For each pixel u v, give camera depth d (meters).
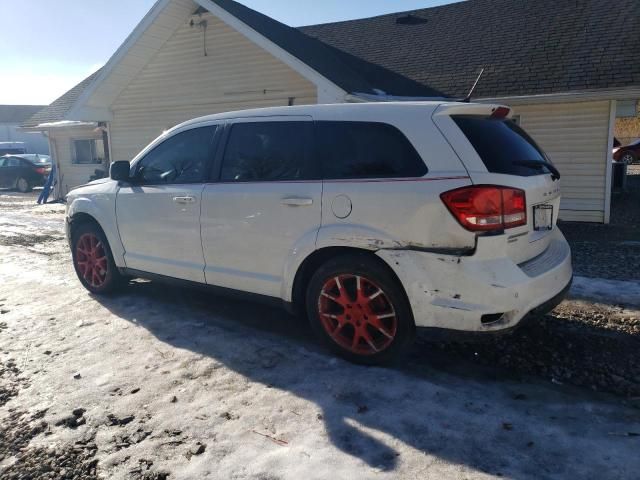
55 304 5.32
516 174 3.37
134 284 6.00
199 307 5.11
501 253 3.21
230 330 4.47
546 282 3.43
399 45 14.38
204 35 12.35
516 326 3.27
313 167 3.80
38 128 18.00
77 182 18.52
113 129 14.60
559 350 3.98
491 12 14.58
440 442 2.79
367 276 3.53
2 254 8.07
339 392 3.35
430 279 3.28
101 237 5.39
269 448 2.78
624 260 7.00
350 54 14.46
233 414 3.12
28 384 3.56
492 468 2.57
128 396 3.36
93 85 13.14
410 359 3.83
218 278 4.38
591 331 4.33
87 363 3.87
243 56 11.93
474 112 3.58
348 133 3.71
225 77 12.31
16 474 2.65
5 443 2.90
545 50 11.56
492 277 3.15
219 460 2.69
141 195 4.88
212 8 10.55
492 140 3.47
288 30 13.75
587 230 9.77
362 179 3.54
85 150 18.33
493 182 3.19
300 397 3.30
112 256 5.34
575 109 10.64
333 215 3.62
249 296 4.24
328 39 16.14
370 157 3.57
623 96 9.42
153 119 13.79
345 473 2.55
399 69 12.91
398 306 3.45
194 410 3.17
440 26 14.85
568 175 10.95
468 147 3.29
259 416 3.09
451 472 2.55
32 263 7.38
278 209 3.89
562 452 2.69
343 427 2.95
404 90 11.28
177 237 4.62
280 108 4.16
